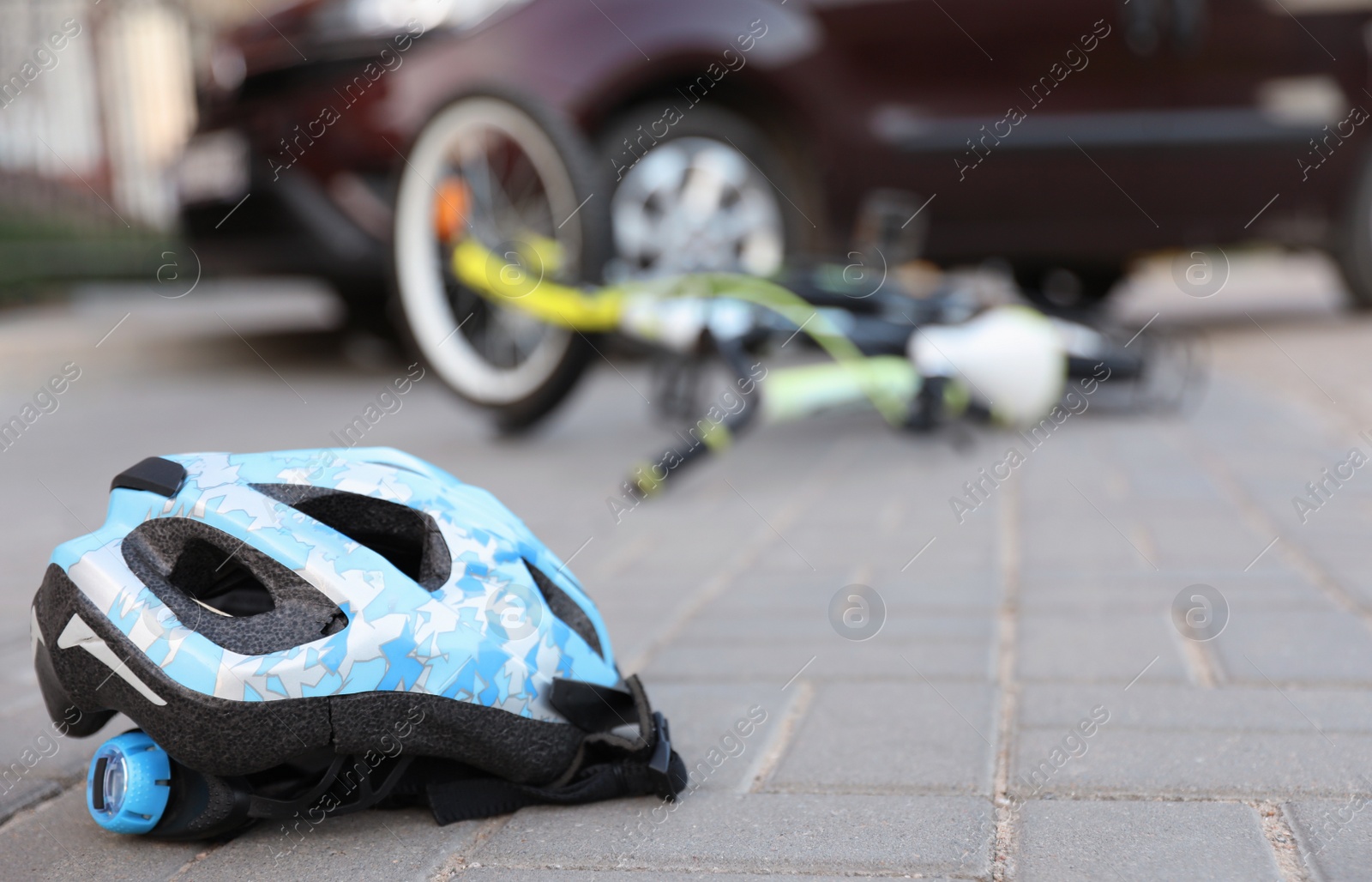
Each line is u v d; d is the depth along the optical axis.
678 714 3.19
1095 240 9.52
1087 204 9.35
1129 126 9.27
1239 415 7.02
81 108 15.10
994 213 9.17
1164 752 2.83
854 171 8.68
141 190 15.82
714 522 5.16
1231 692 3.17
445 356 6.75
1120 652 3.50
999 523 4.99
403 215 6.74
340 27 7.88
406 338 6.88
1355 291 11.08
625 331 6.06
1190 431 6.66
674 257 8.30
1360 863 2.29
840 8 8.50
